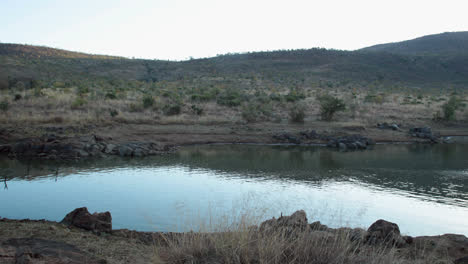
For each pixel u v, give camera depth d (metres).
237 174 20.34
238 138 35.69
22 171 19.69
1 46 157.38
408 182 19.30
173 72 151.75
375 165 24.44
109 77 128.38
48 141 26.41
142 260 4.68
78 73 126.50
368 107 59.09
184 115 42.53
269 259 3.95
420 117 52.06
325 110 46.09
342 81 134.38
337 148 33.53
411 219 12.88
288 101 61.53
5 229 5.74
